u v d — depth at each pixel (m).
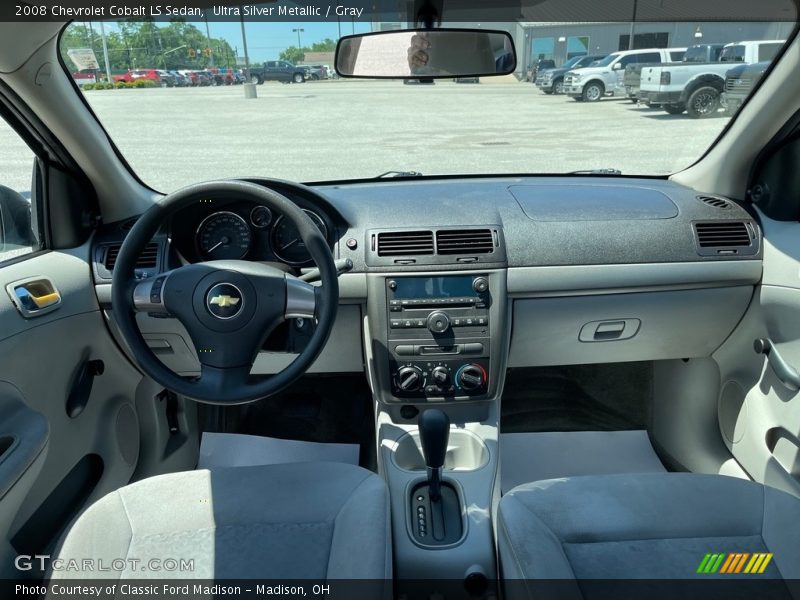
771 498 1.32
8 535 1.46
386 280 1.87
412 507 1.71
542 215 1.98
